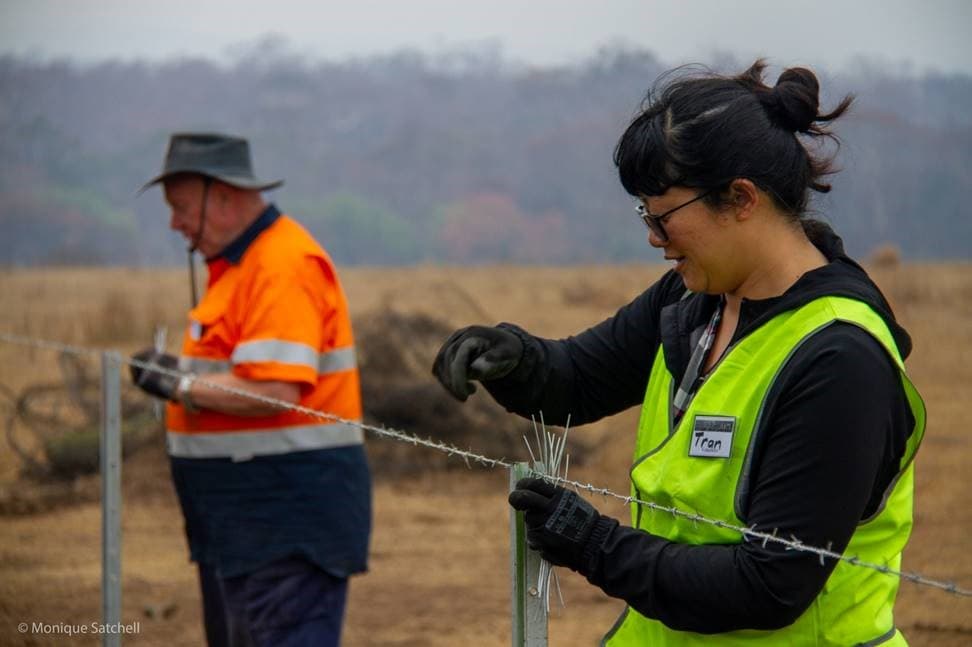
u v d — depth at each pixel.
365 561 5.00
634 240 105.88
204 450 4.91
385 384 11.79
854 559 2.45
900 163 104.06
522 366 3.10
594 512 2.70
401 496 10.53
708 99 2.65
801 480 2.51
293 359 4.74
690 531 2.68
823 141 2.80
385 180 123.12
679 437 2.72
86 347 20.41
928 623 6.78
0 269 52.91
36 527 9.33
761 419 2.58
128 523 9.54
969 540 8.53
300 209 106.75
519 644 2.82
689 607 2.59
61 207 105.19
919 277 38.66
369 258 104.81
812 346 2.54
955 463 11.18
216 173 4.88
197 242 4.98
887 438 2.56
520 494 2.70
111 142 157.75
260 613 4.88
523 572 2.81
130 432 11.10
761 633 2.66
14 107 160.38
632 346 3.14
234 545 4.89
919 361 18.56
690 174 2.63
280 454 4.84
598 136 122.56
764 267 2.70
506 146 129.00
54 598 7.50
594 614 7.30
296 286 4.79
